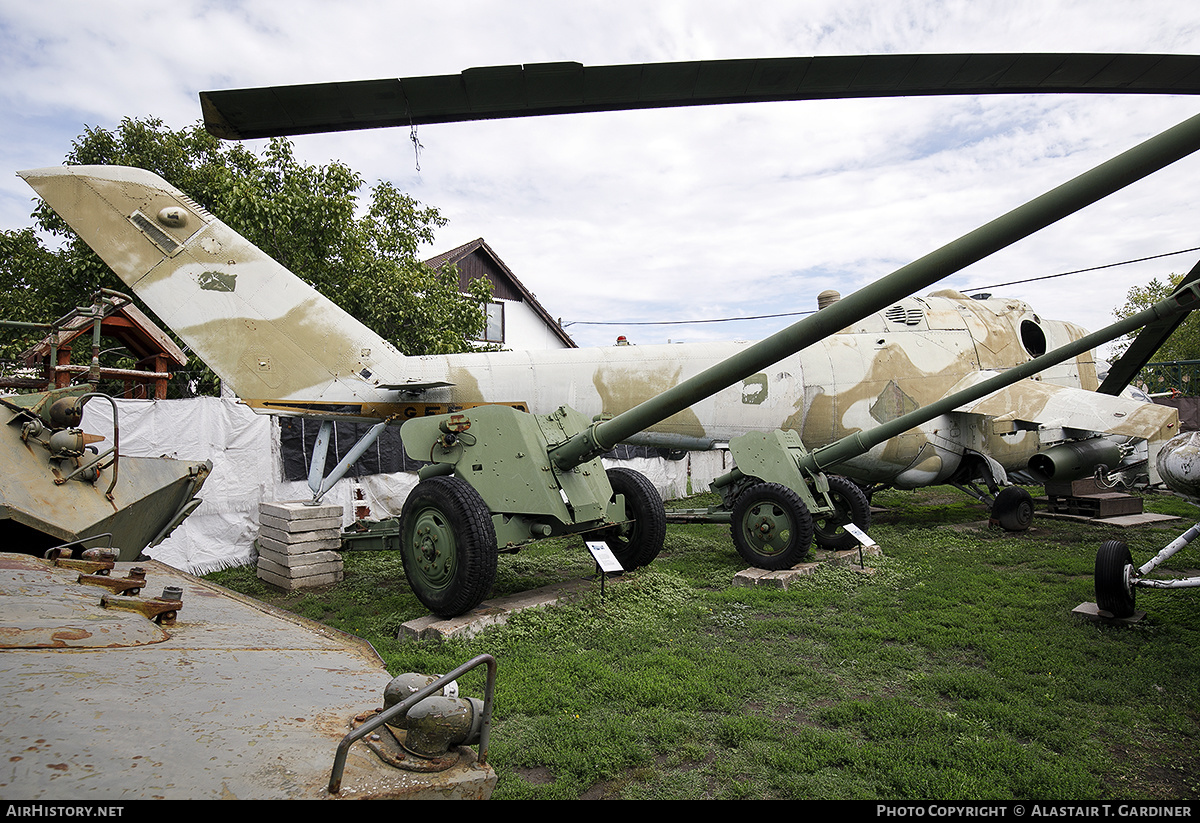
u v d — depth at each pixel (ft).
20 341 30.76
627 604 18.26
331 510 22.74
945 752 10.39
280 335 22.89
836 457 24.49
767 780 9.87
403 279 38.14
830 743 10.80
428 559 17.21
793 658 14.89
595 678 13.48
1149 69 6.21
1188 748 10.93
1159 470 18.53
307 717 4.84
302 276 35.76
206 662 5.75
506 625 16.66
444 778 4.18
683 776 10.00
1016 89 6.54
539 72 6.40
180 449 24.67
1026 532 30.42
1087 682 13.16
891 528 31.89
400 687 4.69
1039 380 34.50
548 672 13.73
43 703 4.24
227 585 22.71
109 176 21.89
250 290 22.68
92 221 21.77
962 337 33.91
